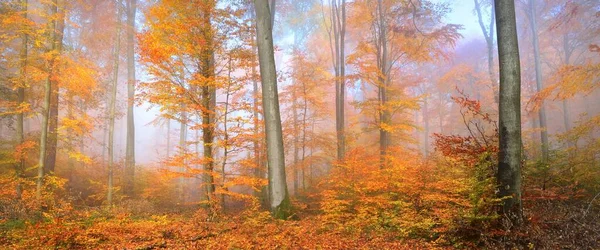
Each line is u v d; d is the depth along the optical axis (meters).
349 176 12.06
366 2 17.03
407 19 16.91
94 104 16.91
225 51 11.49
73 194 15.97
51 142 14.72
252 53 11.98
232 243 7.57
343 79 16.80
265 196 15.35
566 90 11.91
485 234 6.74
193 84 10.80
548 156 11.78
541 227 6.96
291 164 19.42
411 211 8.86
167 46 10.06
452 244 7.25
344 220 10.33
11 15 11.52
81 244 7.44
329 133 18.83
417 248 7.09
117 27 16.84
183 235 8.17
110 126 15.71
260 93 16.12
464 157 8.52
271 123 11.17
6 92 13.76
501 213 7.15
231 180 11.27
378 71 14.67
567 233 6.71
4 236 7.83
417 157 13.69
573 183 9.54
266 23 11.37
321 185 15.45
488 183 7.45
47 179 12.52
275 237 8.20
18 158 12.80
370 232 8.70
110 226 9.05
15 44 15.19
